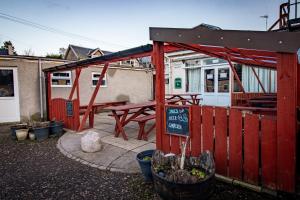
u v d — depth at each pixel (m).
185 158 2.79
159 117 3.43
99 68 11.31
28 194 2.85
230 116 2.84
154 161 2.76
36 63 9.20
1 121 8.42
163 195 2.35
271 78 8.26
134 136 5.55
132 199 2.65
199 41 2.77
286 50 2.22
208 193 2.33
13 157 4.41
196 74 10.48
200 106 3.07
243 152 2.79
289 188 2.42
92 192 2.86
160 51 3.33
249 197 2.56
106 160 3.95
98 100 11.33
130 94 13.06
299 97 3.66
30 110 9.06
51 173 3.53
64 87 10.12
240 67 8.97
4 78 8.52
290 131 2.36
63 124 6.66
